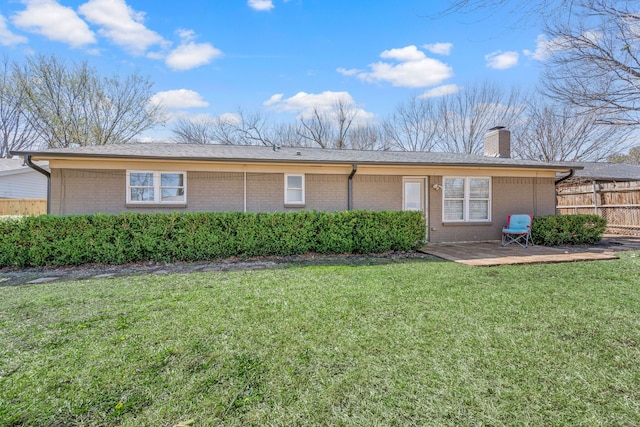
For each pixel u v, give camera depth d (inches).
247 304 170.2
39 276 249.1
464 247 382.6
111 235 293.0
